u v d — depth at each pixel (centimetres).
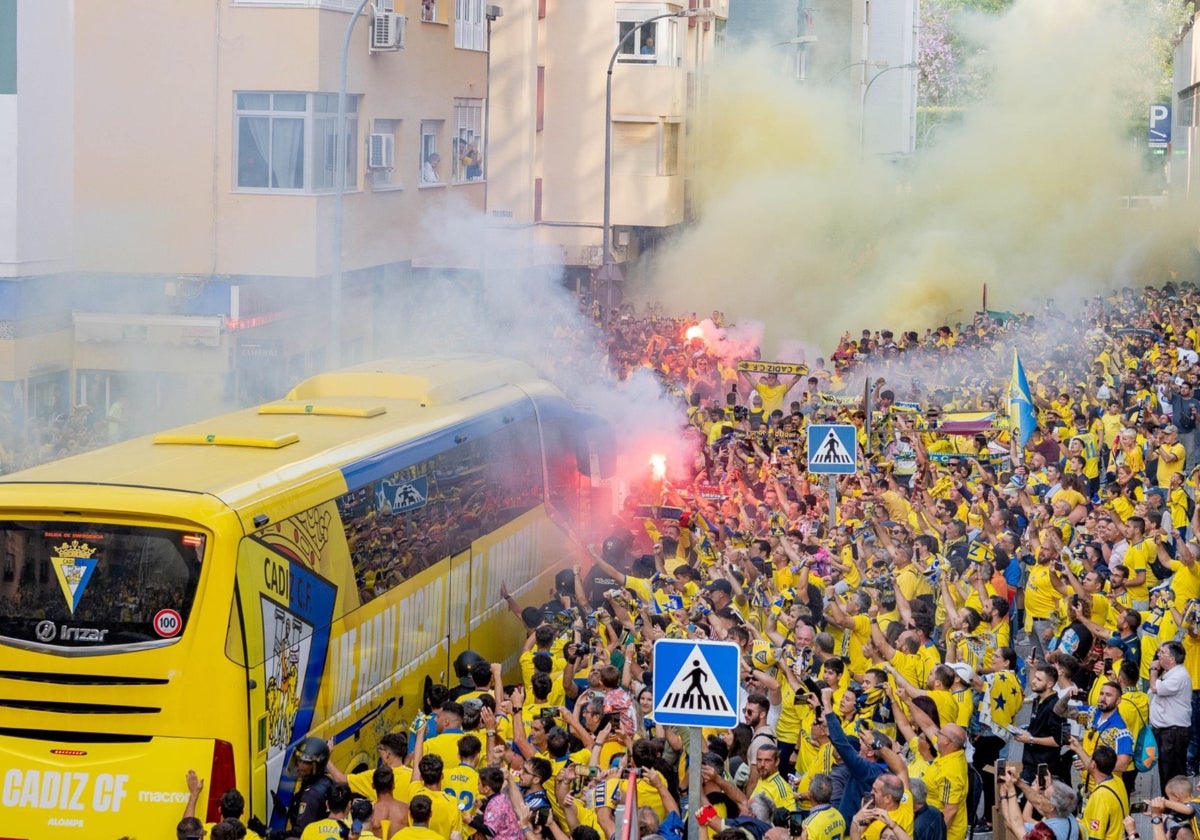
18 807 1686
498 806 1551
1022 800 1772
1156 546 2438
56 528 1694
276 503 1775
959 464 3212
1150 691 1964
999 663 1906
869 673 1833
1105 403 4312
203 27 4262
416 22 5050
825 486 3350
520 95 6900
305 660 1822
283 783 1761
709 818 1472
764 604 2309
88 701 1680
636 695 1895
